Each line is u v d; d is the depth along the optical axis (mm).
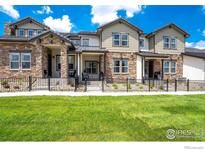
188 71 24422
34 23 23109
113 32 22609
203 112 8789
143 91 15453
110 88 16656
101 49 21625
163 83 20734
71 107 9375
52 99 11234
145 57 22344
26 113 8156
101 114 8234
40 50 18484
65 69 18766
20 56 18328
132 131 6422
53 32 18531
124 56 22766
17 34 22672
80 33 23312
